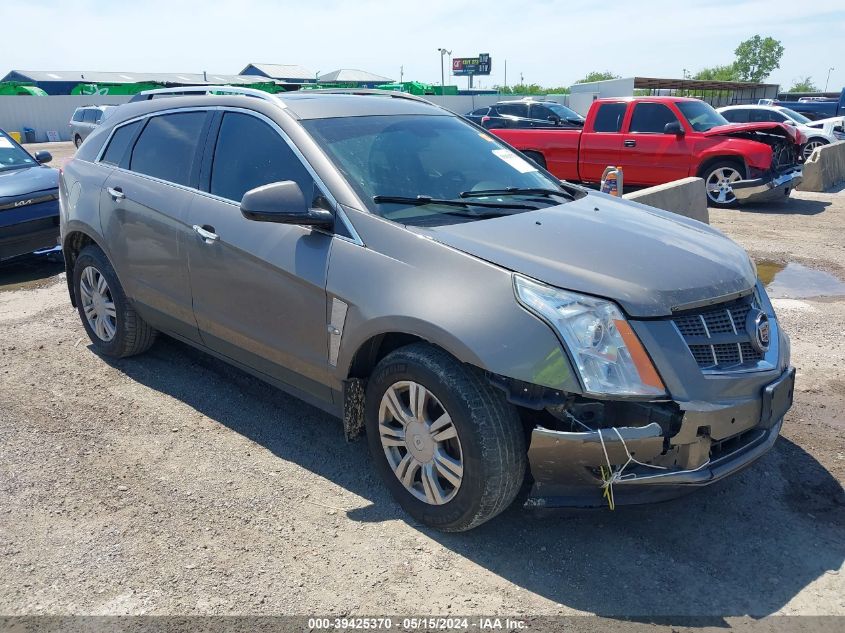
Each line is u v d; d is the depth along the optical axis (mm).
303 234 3551
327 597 2830
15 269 8047
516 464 2957
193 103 4453
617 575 2971
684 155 12672
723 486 3635
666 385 2801
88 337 5656
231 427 4227
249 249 3740
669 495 2959
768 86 46094
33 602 2785
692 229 3744
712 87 41281
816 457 3914
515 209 3686
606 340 2777
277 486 3615
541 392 2805
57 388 4723
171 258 4262
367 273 3250
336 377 3457
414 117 4324
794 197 14109
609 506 2902
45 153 9047
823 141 20141
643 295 2869
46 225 7535
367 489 3598
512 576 2961
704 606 2791
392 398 3254
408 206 3516
